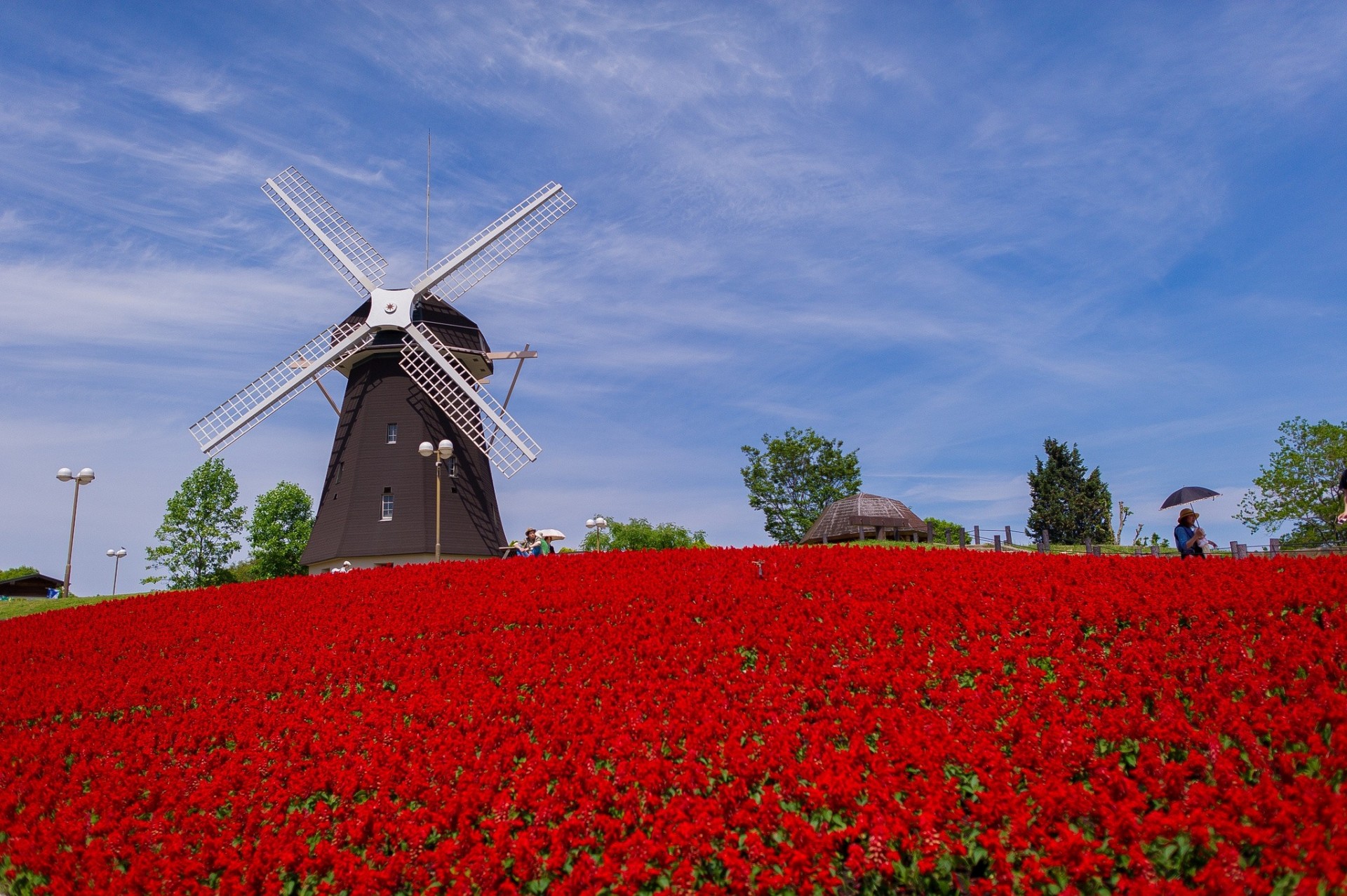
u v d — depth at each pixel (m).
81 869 7.74
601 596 14.95
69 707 13.01
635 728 8.80
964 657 9.90
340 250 34.88
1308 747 6.81
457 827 7.45
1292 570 12.21
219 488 45.75
